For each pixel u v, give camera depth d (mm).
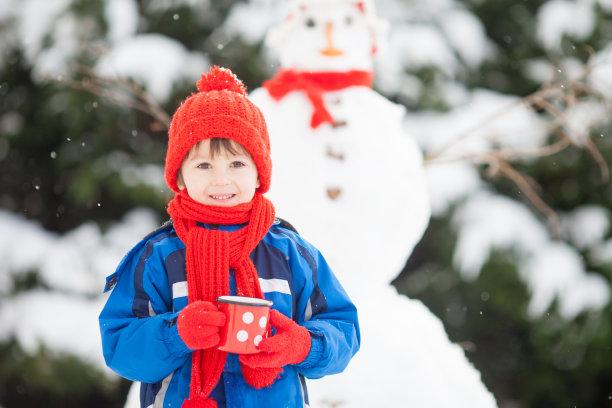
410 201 3064
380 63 6691
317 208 2963
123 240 6809
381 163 3033
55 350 6168
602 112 6184
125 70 6328
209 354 1679
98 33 6559
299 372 1810
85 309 6445
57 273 6492
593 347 6734
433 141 6637
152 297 1728
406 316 3043
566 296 6535
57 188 7480
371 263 3004
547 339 6844
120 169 6766
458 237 6570
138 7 7289
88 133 7016
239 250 1757
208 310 1582
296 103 3094
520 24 7559
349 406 2713
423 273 7398
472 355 7727
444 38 7125
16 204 7652
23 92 7418
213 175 1789
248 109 1835
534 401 7473
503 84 7602
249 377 1691
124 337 1671
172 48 6605
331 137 3035
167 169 1854
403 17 7070
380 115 3127
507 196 7305
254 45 6664
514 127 6695
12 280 6465
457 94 6984
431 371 2844
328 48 3139
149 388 1769
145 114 7012
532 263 6570
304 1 3215
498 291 6832
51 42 6586
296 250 1860
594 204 7344
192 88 6629
